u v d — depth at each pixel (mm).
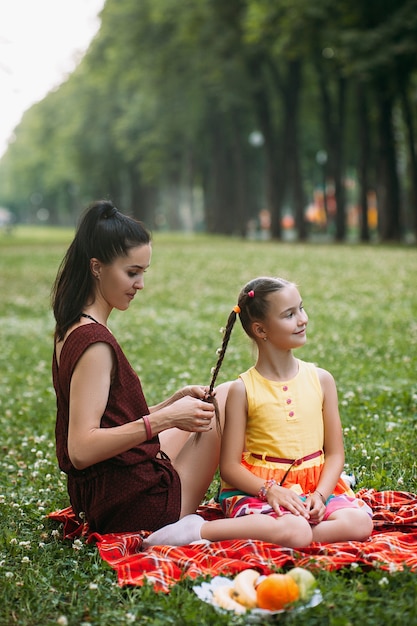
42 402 8578
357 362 9789
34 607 3586
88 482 4250
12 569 4023
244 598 3461
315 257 26438
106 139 59531
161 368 9945
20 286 21531
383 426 6738
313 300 16219
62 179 83188
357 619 3295
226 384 4520
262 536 3973
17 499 5273
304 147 51000
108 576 3818
